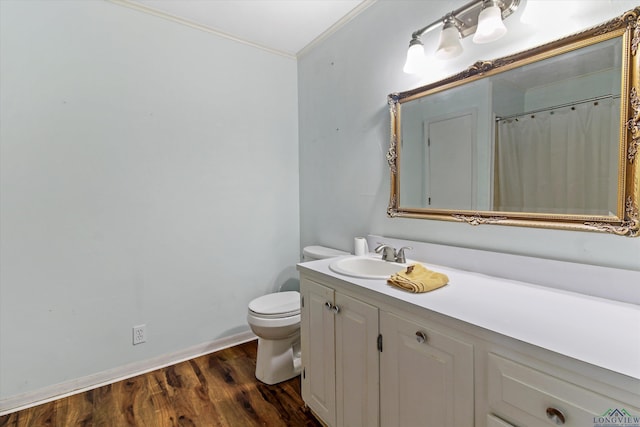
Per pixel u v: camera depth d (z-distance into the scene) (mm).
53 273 1685
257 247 2441
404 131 1677
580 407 641
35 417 1533
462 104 1406
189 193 2113
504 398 763
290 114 2580
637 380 566
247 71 2338
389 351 1075
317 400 1445
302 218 2627
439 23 1389
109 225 1839
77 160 1732
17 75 1564
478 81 1342
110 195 1836
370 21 1862
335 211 2234
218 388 1775
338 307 1295
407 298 1021
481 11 1173
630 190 962
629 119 958
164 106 1998
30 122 1604
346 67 2066
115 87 1829
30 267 1626
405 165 1680
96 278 1808
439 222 1538
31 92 1601
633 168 955
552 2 1096
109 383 1825
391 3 1725
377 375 1125
